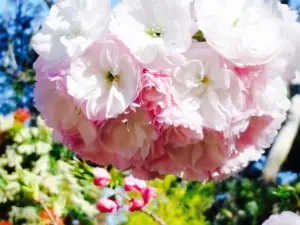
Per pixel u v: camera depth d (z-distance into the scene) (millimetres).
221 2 207
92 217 651
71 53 202
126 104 197
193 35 209
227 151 218
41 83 218
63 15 214
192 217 864
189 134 203
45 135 647
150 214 515
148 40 200
